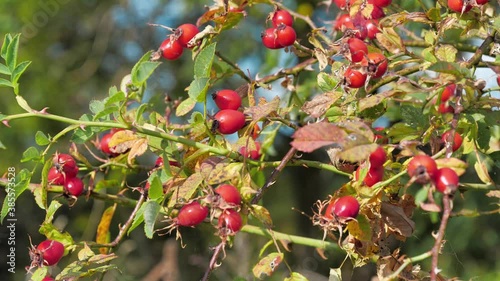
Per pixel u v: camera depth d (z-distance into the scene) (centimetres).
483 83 64
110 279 129
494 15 75
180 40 74
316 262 160
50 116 67
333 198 66
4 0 185
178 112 68
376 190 65
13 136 183
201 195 67
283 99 87
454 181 58
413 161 59
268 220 66
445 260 96
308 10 113
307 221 183
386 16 73
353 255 68
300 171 182
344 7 75
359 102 65
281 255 68
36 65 195
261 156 80
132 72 64
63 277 69
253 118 67
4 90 187
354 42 68
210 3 180
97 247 74
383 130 71
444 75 63
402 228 67
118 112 67
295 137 59
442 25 70
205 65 66
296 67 80
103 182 79
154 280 128
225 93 69
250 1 76
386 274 67
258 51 174
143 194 73
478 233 135
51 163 72
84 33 206
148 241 166
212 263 64
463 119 68
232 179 66
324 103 67
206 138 71
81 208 178
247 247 123
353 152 59
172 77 183
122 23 202
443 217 58
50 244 70
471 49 79
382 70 68
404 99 70
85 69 196
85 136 69
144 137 70
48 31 200
